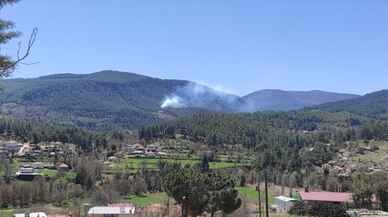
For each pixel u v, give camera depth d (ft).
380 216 203.72
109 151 628.28
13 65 35.78
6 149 573.74
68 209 272.92
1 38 35.32
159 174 383.45
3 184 334.24
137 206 239.91
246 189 334.65
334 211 226.38
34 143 647.56
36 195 329.11
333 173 420.36
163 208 200.44
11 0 35.24
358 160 500.33
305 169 442.09
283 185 356.59
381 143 589.32
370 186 239.09
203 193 132.05
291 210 234.99
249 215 183.42
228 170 411.95
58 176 418.51
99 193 321.93
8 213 270.46
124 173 433.07
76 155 548.31
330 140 645.51
